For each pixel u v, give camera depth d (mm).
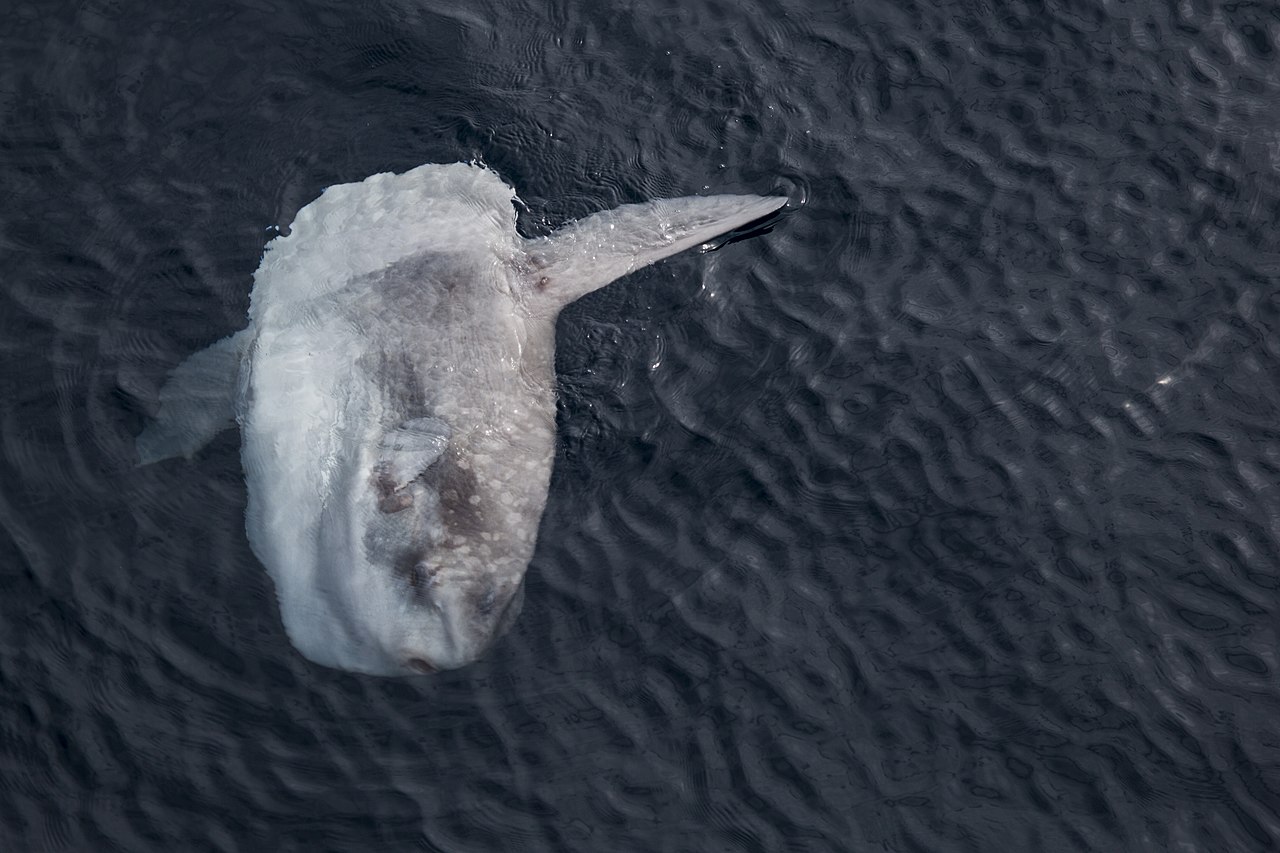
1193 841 7258
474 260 8914
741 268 9586
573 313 9180
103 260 9570
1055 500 8594
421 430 7988
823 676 7832
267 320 8750
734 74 10727
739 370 9102
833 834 7258
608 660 7840
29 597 7977
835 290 9547
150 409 8797
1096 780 7465
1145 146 10359
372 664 7629
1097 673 7871
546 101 10586
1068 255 9773
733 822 7293
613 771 7449
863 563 8297
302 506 7941
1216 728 7664
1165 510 8562
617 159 10242
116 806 7246
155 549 8148
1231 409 9023
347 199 9477
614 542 8297
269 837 7160
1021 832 7277
